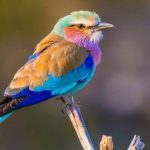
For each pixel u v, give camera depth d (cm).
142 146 921
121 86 2058
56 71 1070
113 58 2150
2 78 1966
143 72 2122
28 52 1984
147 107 2008
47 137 1855
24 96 1038
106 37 2188
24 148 1855
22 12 1978
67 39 1108
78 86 1104
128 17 2222
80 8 2059
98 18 1115
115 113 1995
